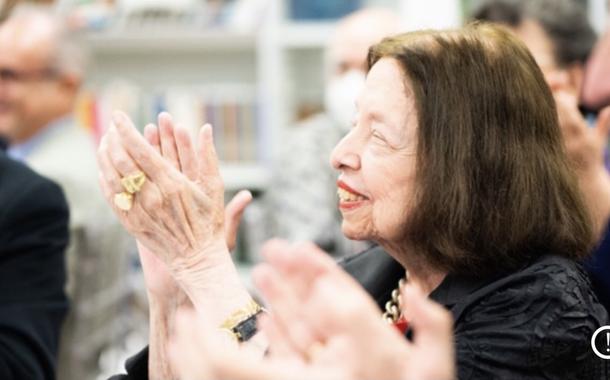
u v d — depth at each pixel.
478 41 1.34
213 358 0.72
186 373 0.73
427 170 1.30
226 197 4.09
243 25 4.10
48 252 1.97
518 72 1.33
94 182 2.77
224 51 4.50
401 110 1.31
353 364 0.72
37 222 1.96
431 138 1.30
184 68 4.52
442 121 1.30
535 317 1.23
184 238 1.34
